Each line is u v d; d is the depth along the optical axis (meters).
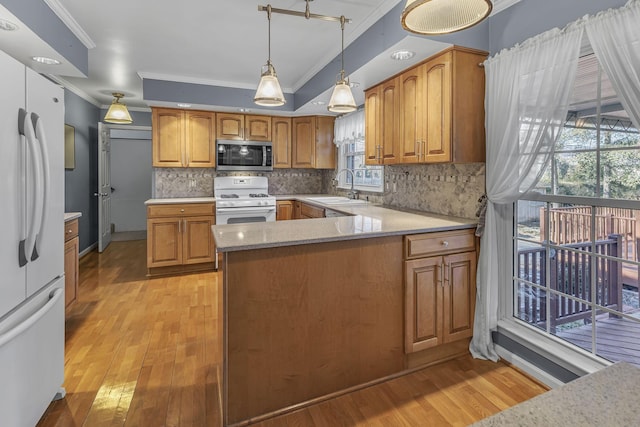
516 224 2.26
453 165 2.63
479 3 1.30
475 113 2.29
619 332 1.78
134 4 2.35
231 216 4.30
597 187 1.77
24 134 1.44
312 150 4.85
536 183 1.89
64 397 1.85
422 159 2.49
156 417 1.71
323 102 3.94
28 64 2.59
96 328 2.71
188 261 4.21
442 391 1.94
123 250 5.53
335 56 3.15
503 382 2.02
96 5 2.36
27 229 1.47
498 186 2.10
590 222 1.82
